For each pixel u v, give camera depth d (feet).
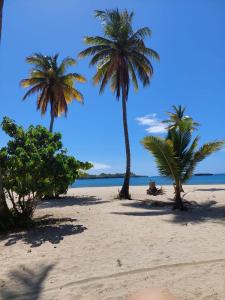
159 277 20.94
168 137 56.65
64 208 58.95
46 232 35.04
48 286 20.24
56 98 100.37
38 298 18.61
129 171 80.38
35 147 38.73
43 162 36.83
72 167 39.81
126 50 85.46
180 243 29.12
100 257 25.59
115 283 20.27
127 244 29.22
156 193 87.45
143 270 22.27
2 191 37.55
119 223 39.86
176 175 53.42
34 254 27.07
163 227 37.04
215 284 19.39
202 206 57.82
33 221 39.01
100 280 20.84
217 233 33.14
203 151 53.31
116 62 83.92
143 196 83.82
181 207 53.06
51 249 28.37
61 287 19.99
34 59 100.58
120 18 84.89
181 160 54.34
